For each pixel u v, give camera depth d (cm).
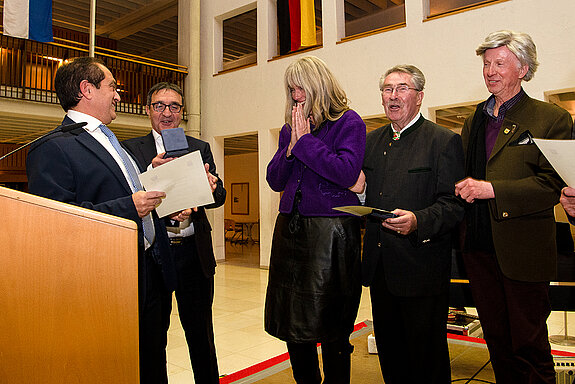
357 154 171
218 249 1013
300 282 174
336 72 806
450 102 673
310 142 168
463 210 179
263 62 922
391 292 181
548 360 182
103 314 116
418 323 179
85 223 116
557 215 814
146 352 185
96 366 115
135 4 1094
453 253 260
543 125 174
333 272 172
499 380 195
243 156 1658
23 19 731
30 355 112
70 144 167
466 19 661
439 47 686
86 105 181
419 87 190
